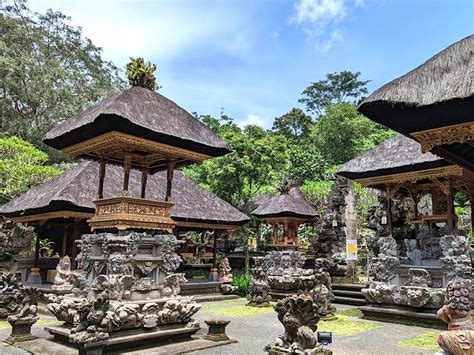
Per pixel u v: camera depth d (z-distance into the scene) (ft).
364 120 129.49
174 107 32.22
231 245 79.30
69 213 43.62
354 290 50.78
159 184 54.80
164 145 29.14
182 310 27.86
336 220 60.44
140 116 27.55
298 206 62.28
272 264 53.88
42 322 35.47
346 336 30.50
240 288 55.52
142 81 32.45
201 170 99.55
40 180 67.87
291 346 19.65
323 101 174.19
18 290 37.81
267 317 39.14
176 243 29.78
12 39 105.09
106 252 26.71
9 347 26.11
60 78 108.27
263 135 77.92
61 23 123.75
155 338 26.03
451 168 35.88
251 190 75.82
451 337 12.93
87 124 26.76
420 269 37.14
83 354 22.21
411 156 38.42
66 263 44.24
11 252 48.67
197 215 52.65
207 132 32.19
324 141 131.75
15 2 114.83
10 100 102.37
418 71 19.70
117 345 24.02
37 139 101.14
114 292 25.40
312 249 64.69
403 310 36.37
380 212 54.49
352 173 41.60
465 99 16.97
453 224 38.96
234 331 32.09
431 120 19.77
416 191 47.16
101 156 30.50
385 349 26.27
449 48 20.06
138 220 27.55
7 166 65.16
